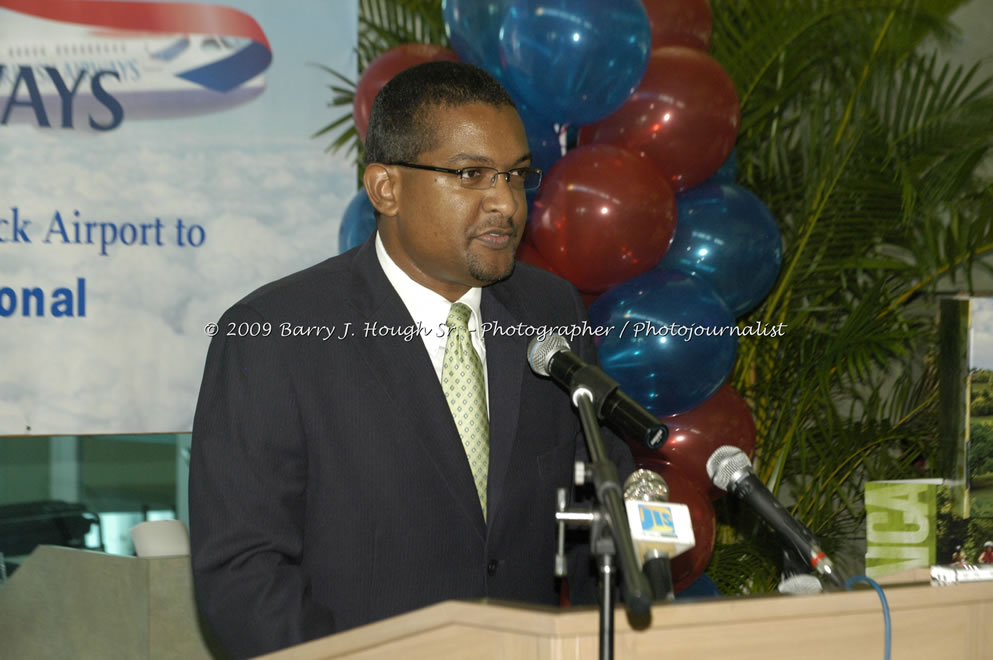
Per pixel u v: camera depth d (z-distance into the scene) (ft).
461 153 8.66
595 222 13.76
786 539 7.22
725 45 18.40
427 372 9.08
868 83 18.94
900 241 18.76
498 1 13.75
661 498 7.00
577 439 10.14
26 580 16.66
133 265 16.11
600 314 14.49
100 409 15.98
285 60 16.62
